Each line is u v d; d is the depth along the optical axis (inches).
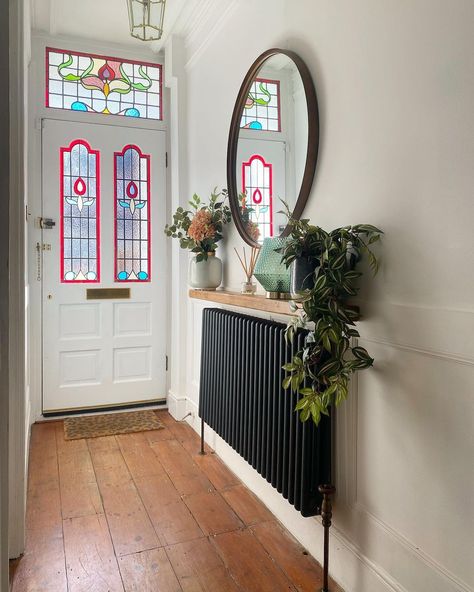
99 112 139.3
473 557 46.6
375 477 60.1
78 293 138.3
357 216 63.2
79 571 68.7
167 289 147.9
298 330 69.1
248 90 93.8
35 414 134.8
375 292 59.7
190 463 107.0
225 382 96.4
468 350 46.1
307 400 57.1
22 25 77.2
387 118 57.4
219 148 113.1
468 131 46.4
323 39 70.2
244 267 98.4
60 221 135.6
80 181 137.6
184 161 136.9
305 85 72.5
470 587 47.0
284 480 71.8
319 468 66.8
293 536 78.1
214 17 113.2
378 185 59.1
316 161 72.1
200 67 125.6
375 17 59.2
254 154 91.5
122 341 143.9
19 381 72.3
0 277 25.9
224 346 97.2
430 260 51.2
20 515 71.7
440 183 49.8
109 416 139.5
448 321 48.3
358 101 62.6
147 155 144.6
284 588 65.4
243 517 84.0
